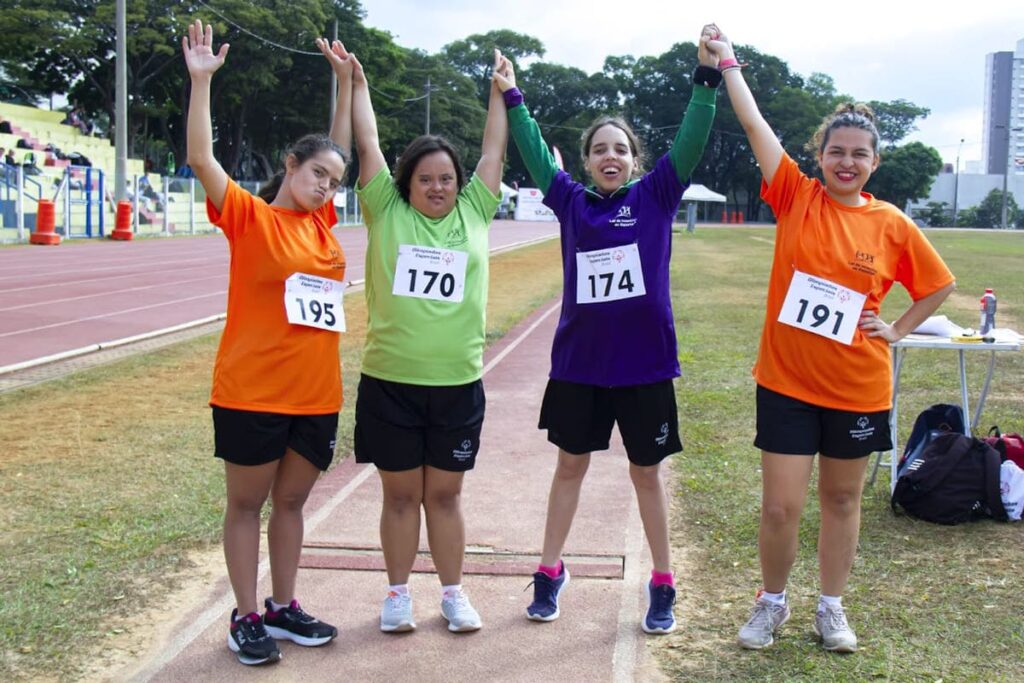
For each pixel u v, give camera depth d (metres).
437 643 3.99
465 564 4.83
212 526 5.27
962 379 5.70
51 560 4.76
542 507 5.73
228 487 3.86
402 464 3.95
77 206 32.41
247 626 3.81
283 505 3.98
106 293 16.30
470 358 3.98
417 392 3.91
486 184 4.20
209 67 3.77
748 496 5.84
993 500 5.22
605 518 5.49
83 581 4.53
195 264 22.45
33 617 4.13
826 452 3.84
